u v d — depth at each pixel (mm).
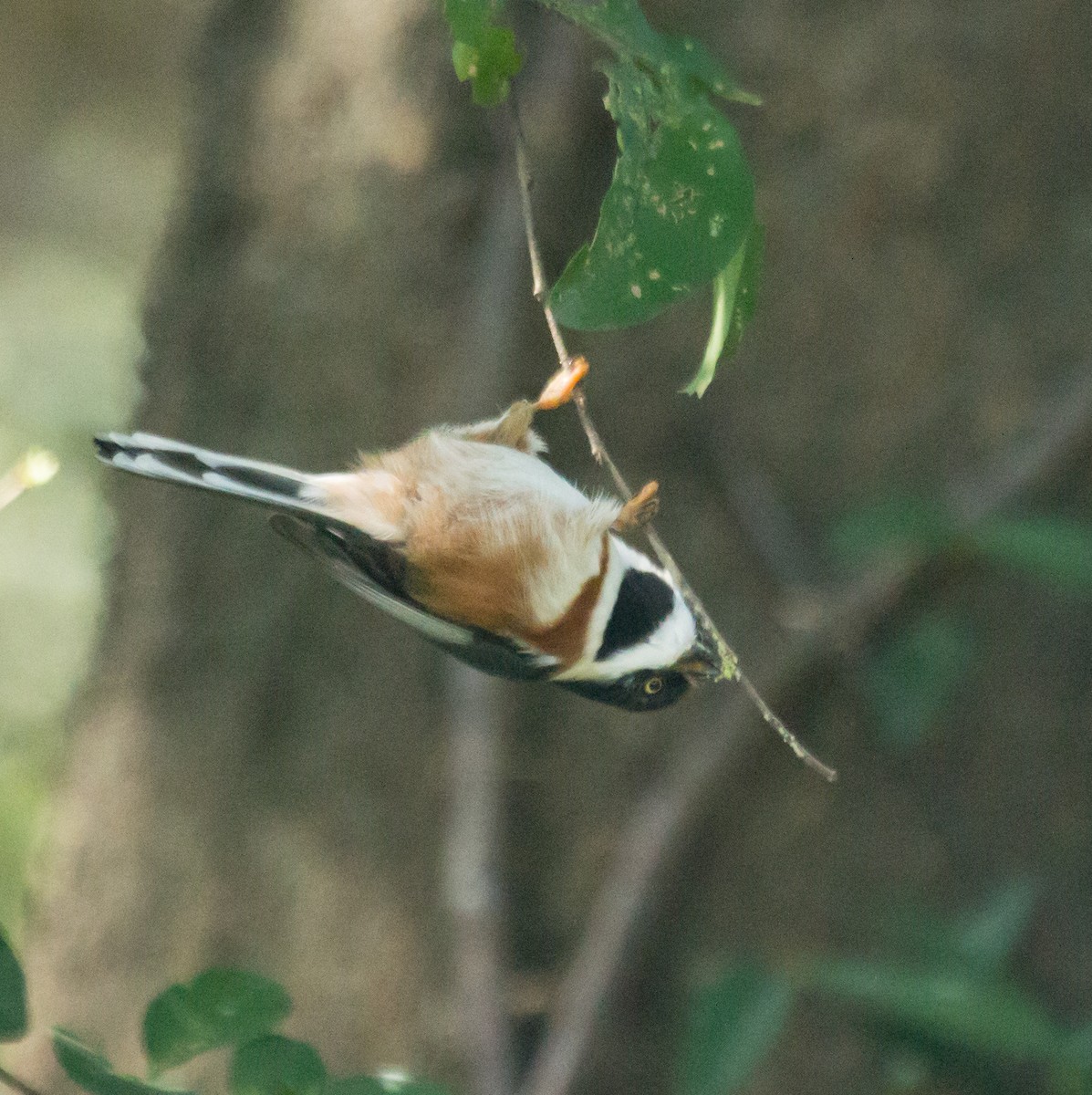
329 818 11258
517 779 10945
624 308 4328
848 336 10961
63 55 19797
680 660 6598
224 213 11797
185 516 11914
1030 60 10961
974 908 10898
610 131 10906
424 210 11039
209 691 11711
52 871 12273
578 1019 10234
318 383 11289
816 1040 10719
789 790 10891
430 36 11148
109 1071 4215
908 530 10102
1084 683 11125
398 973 10992
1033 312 10969
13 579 15508
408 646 11172
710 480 10984
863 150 10875
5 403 16828
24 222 19812
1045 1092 9375
